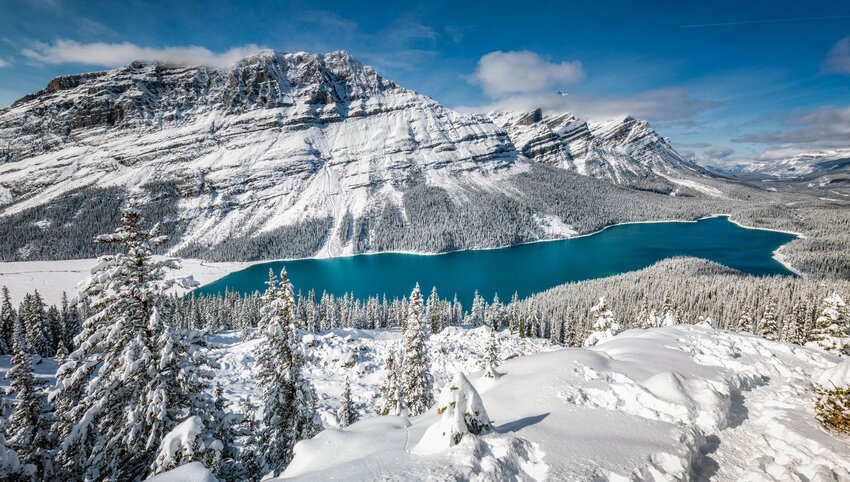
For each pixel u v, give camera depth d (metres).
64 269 180.38
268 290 21.38
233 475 14.48
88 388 12.48
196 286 13.80
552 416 9.93
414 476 7.33
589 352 14.98
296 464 9.70
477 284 166.00
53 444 16.62
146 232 13.60
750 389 12.44
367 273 189.88
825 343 21.83
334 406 34.19
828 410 9.43
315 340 51.47
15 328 62.00
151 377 12.85
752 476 7.89
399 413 28.77
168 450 11.25
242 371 41.66
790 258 191.25
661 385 11.00
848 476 7.31
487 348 34.66
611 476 7.38
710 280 122.31
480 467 7.45
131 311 12.97
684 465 7.93
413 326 29.41
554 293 127.31
